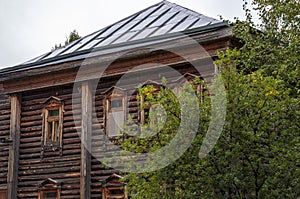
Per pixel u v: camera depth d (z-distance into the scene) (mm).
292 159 10352
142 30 18062
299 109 11297
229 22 14570
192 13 18422
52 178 17797
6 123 19234
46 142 18188
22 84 18656
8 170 18500
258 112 10727
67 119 17922
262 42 13641
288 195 10516
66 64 17578
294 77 12266
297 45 12484
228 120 10656
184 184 10836
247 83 10953
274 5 13781
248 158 10719
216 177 10523
